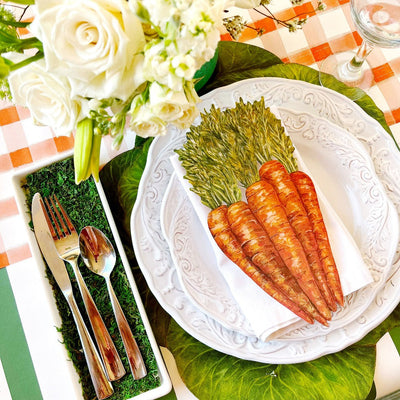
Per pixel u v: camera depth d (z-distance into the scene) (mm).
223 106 796
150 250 764
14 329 789
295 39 844
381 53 837
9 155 829
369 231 761
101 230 787
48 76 586
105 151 825
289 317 730
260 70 826
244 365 753
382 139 780
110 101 593
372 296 737
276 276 736
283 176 751
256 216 751
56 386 777
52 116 605
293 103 796
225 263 747
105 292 773
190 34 547
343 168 777
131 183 807
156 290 751
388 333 762
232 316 743
